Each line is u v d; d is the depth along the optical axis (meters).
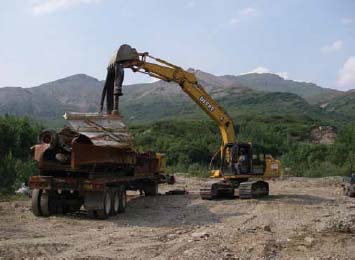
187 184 32.25
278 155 57.47
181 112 167.50
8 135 32.28
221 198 22.89
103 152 17.14
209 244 11.55
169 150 53.09
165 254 10.69
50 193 16.58
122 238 12.57
